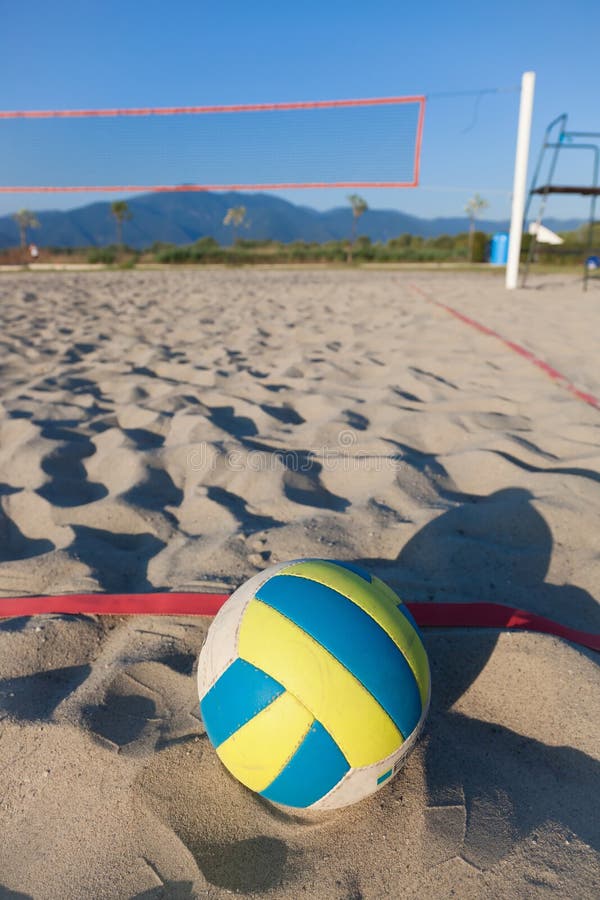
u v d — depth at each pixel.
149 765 1.29
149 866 1.12
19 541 2.27
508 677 1.51
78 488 2.65
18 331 5.96
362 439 3.07
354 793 1.13
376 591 1.26
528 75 8.82
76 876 1.10
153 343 5.53
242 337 5.74
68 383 4.19
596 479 2.57
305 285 11.08
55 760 1.30
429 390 3.87
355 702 1.08
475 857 1.10
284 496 2.49
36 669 1.59
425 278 13.04
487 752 1.34
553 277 13.19
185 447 2.93
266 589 1.23
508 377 4.16
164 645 1.66
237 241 30.12
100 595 1.85
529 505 2.31
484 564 2.02
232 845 1.16
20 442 3.00
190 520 2.38
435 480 2.62
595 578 1.95
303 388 4.03
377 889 1.07
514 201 9.52
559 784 1.25
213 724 1.17
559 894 1.04
